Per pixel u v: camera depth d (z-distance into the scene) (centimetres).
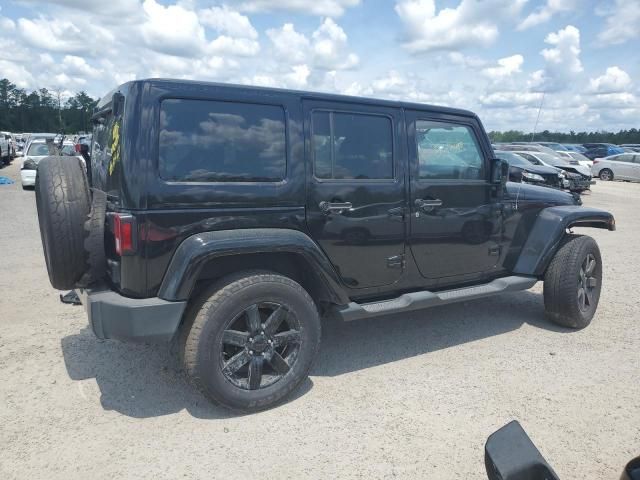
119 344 443
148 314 307
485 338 478
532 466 175
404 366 414
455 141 443
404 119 408
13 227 982
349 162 381
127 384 374
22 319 496
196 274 313
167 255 316
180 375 390
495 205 468
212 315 316
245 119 339
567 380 391
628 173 2502
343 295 374
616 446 307
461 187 441
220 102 331
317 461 288
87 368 397
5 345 436
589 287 508
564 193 550
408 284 425
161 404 348
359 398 360
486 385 381
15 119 11012
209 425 323
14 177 2075
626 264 791
